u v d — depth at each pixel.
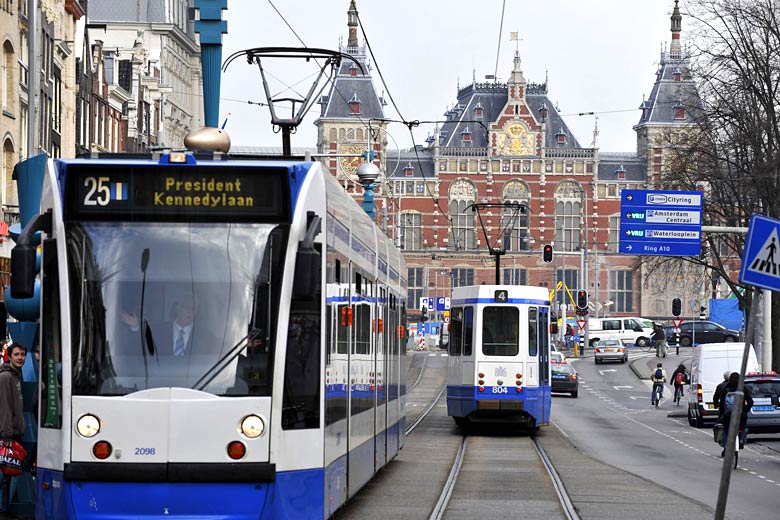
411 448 33.41
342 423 17.09
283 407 13.92
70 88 66.75
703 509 20.84
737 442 32.19
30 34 35.88
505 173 147.25
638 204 47.06
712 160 54.03
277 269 13.98
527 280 147.12
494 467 28.06
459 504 20.92
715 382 48.03
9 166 54.00
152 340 13.78
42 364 14.11
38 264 17.88
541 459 30.34
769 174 51.56
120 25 110.88
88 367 13.72
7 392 16.83
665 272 63.22
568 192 147.62
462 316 38.94
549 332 39.72
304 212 14.18
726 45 53.72
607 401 67.62
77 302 13.84
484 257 146.88
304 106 27.75
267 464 13.70
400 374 27.27
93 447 13.59
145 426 13.61
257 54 27.84
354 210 19.08
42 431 14.02
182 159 13.98
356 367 18.81
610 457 33.19
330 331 15.91
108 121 79.00
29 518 17.80
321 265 15.06
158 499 13.57
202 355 13.78
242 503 13.65
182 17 118.81
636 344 121.31
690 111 55.03
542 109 151.38
